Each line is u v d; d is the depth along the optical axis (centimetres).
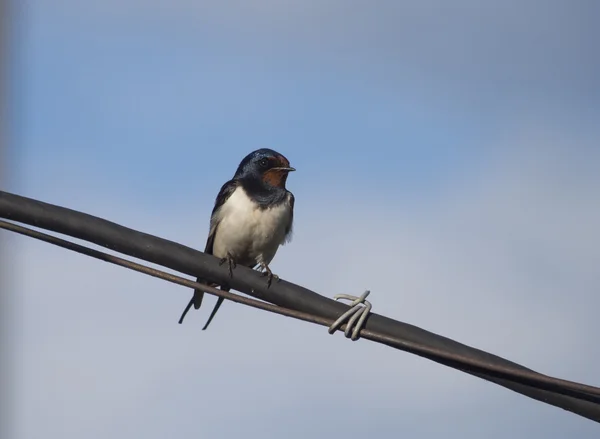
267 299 988
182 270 986
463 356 905
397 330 936
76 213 958
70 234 960
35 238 957
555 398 905
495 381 920
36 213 945
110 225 962
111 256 968
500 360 898
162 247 973
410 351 926
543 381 878
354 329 938
